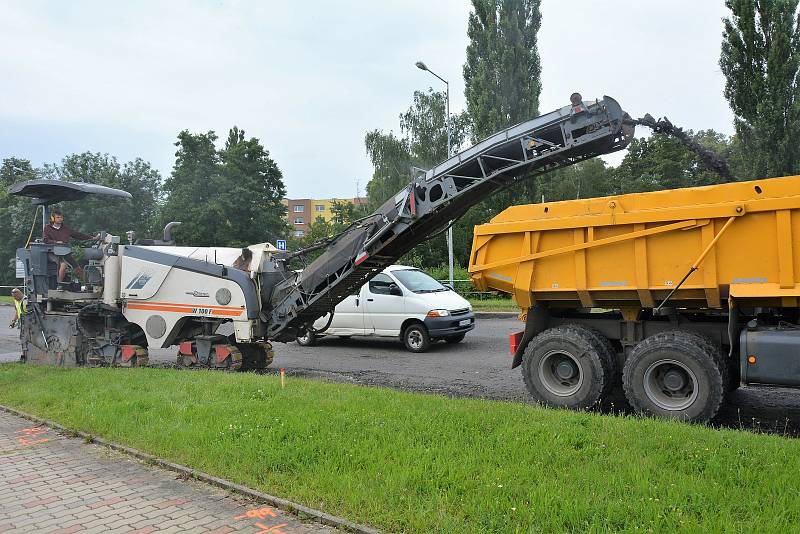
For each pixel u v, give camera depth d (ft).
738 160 80.43
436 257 124.47
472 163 28.63
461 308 44.88
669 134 27.07
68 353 36.68
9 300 130.00
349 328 46.44
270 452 16.99
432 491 13.85
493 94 103.86
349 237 32.37
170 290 35.01
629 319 24.18
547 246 24.34
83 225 131.13
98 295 36.47
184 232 132.67
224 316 33.63
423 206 29.53
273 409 21.74
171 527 13.65
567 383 24.57
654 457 15.25
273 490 15.05
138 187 159.63
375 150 162.81
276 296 34.32
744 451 15.39
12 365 37.04
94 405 23.89
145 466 17.90
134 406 23.24
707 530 11.08
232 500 15.05
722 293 21.20
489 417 19.81
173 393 25.21
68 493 15.99
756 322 20.54
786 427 21.30
